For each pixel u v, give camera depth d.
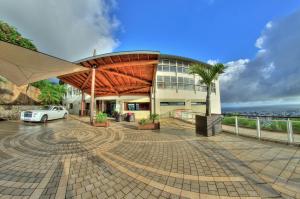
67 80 17.11
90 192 2.89
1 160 4.41
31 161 4.36
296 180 3.28
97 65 11.37
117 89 19.39
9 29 15.12
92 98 11.73
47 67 7.85
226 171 3.73
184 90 24.27
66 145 6.07
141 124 10.27
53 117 14.94
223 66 7.50
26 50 5.65
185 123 13.70
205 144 6.14
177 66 24.44
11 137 7.34
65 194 2.82
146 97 21.58
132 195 2.80
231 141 6.56
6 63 7.15
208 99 7.90
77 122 13.72
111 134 8.45
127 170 3.82
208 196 2.77
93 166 4.05
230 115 8.18
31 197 2.73
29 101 20.70
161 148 5.68
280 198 2.70
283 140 6.00
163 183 3.21
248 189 2.98
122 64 10.57
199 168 3.91
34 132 8.66
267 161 4.30
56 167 3.97
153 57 9.91
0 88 16.66
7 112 14.73
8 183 3.17
